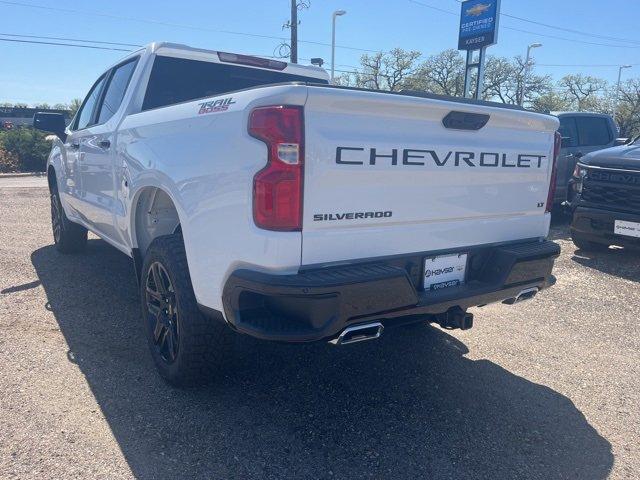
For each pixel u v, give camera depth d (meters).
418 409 3.30
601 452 2.95
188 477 2.58
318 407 3.27
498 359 4.09
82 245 6.51
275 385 3.52
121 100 4.43
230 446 2.84
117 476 2.56
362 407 3.30
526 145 3.49
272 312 2.65
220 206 2.71
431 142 2.95
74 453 2.71
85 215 5.23
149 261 3.42
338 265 2.69
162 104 4.36
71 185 5.55
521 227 3.59
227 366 3.26
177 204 3.04
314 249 2.58
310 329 2.51
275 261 2.50
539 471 2.76
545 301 5.52
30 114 47.06
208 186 2.79
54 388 3.33
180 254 3.19
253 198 2.53
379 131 2.73
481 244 3.35
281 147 2.46
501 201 3.40
